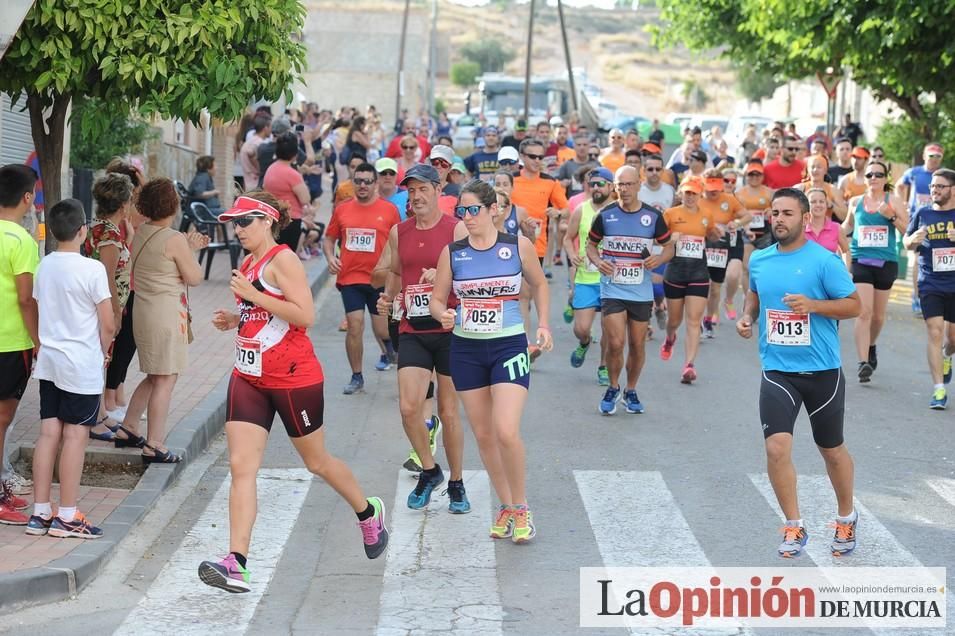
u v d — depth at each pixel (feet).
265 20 24.88
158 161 70.49
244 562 19.98
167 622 19.54
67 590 20.56
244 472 20.36
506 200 34.17
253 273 20.39
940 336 36.52
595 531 24.44
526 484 27.84
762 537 24.20
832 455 22.93
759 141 98.12
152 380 27.40
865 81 75.56
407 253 25.75
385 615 19.85
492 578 21.67
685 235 38.58
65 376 22.43
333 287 57.98
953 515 25.98
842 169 56.75
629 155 53.01
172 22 23.66
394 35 207.41
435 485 25.91
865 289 39.42
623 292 33.99
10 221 23.21
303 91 206.28
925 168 54.44
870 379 40.68
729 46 93.66
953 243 36.19
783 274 22.71
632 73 421.18
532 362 42.09
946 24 62.08
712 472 28.96
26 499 24.75
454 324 23.56
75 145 55.88
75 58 23.68
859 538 24.25
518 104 155.43
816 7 66.90
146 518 24.72
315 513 25.53
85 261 22.71
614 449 31.01
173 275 27.14
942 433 33.45
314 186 67.56
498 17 484.74
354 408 35.17
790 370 22.71
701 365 42.37
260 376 20.40
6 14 21.94
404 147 49.39
